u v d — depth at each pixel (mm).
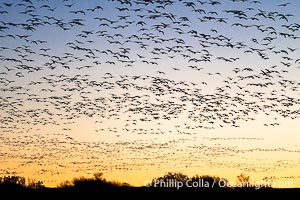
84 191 52469
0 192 51750
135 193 51750
